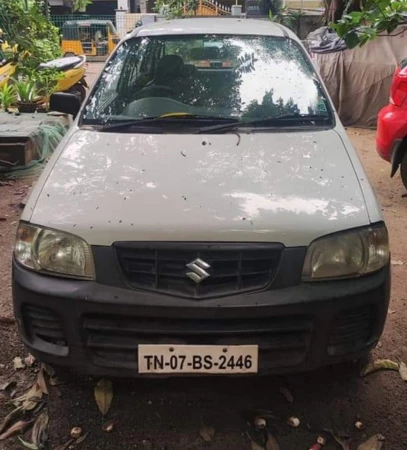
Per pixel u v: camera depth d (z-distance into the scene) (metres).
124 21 23.27
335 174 2.58
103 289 2.21
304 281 2.22
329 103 3.25
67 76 9.11
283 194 2.40
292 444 2.39
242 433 2.46
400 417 2.54
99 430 2.47
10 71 8.22
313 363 2.31
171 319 2.21
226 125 3.02
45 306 2.28
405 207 5.13
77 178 2.54
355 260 2.28
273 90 3.29
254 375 2.29
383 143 4.94
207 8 17.58
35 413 2.57
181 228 2.20
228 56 3.51
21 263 2.37
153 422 2.52
